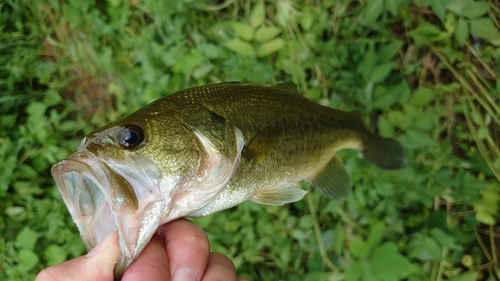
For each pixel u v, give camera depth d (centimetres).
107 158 15
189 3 36
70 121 37
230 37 37
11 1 39
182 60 35
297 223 34
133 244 15
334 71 35
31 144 36
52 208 34
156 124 16
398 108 33
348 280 27
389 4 31
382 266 26
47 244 34
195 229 16
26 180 35
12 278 32
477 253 33
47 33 40
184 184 17
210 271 16
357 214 33
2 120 36
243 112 19
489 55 33
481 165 33
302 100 23
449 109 35
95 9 38
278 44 34
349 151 32
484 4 29
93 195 16
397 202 31
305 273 33
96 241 15
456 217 33
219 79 36
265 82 35
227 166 18
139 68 37
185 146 17
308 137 23
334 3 35
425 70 35
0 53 39
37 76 39
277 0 36
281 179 21
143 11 38
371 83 31
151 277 14
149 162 16
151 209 16
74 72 40
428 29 33
